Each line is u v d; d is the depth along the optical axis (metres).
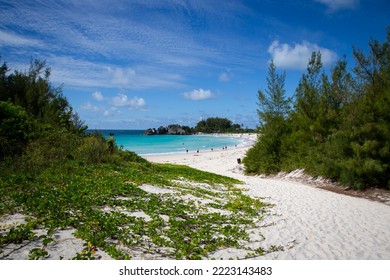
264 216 10.09
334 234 8.46
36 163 12.53
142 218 8.01
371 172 15.41
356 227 9.23
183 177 17.11
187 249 6.53
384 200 13.88
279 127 25.09
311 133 20.83
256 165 25.92
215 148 68.50
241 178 22.62
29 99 18.30
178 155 48.50
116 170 14.44
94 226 6.83
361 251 7.26
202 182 16.38
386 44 17.42
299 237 8.08
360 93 18.36
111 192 9.90
